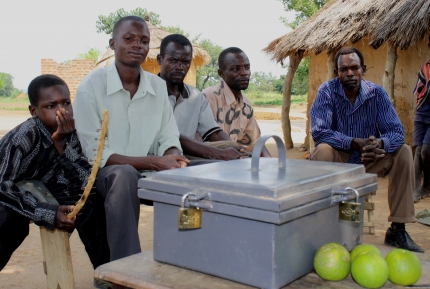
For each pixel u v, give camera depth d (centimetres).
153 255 172
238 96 384
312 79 947
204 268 159
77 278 302
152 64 1331
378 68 779
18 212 217
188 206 155
